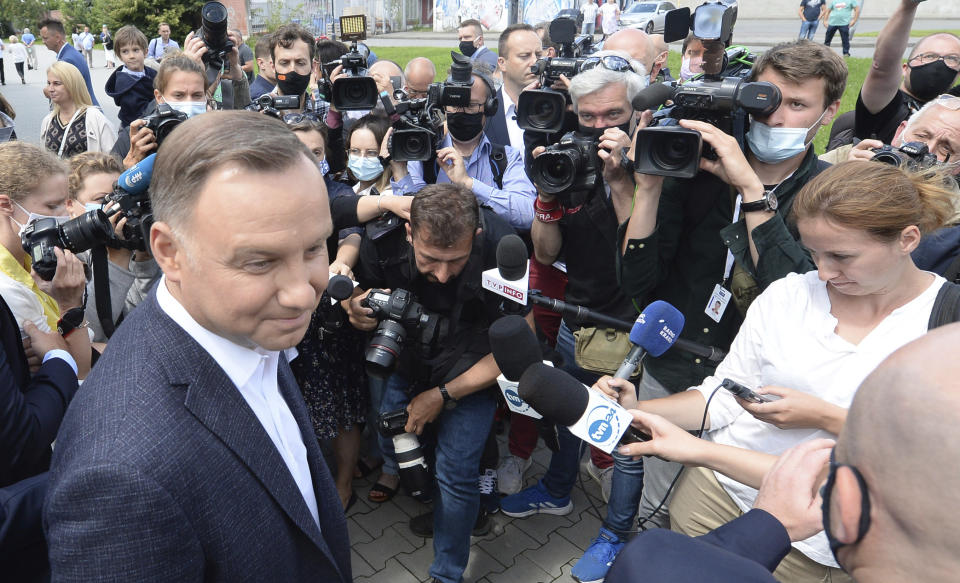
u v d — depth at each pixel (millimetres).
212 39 4238
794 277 1933
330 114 3922
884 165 1688
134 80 5422
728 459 1713
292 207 1072
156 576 1070
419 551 3154
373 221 2725
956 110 2607
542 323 3484
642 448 1745
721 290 2416
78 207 2857
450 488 2658
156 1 26516
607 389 1890
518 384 1770
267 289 1107
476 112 3559
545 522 3365
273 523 1255
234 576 1198
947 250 2350
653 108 2537
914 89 3629
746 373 1981
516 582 2986
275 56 4461
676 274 2572
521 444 3463
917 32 19922
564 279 3312
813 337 1814
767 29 25000
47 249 2180
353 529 3287
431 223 2312
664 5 15766
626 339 2857
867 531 784
